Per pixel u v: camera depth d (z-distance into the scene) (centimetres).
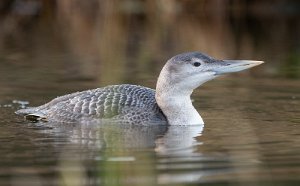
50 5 2833
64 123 1266
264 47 2230
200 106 1416
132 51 2166
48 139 1134
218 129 1210
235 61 1276
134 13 2822
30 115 1305
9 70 1825
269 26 2666
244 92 1558
